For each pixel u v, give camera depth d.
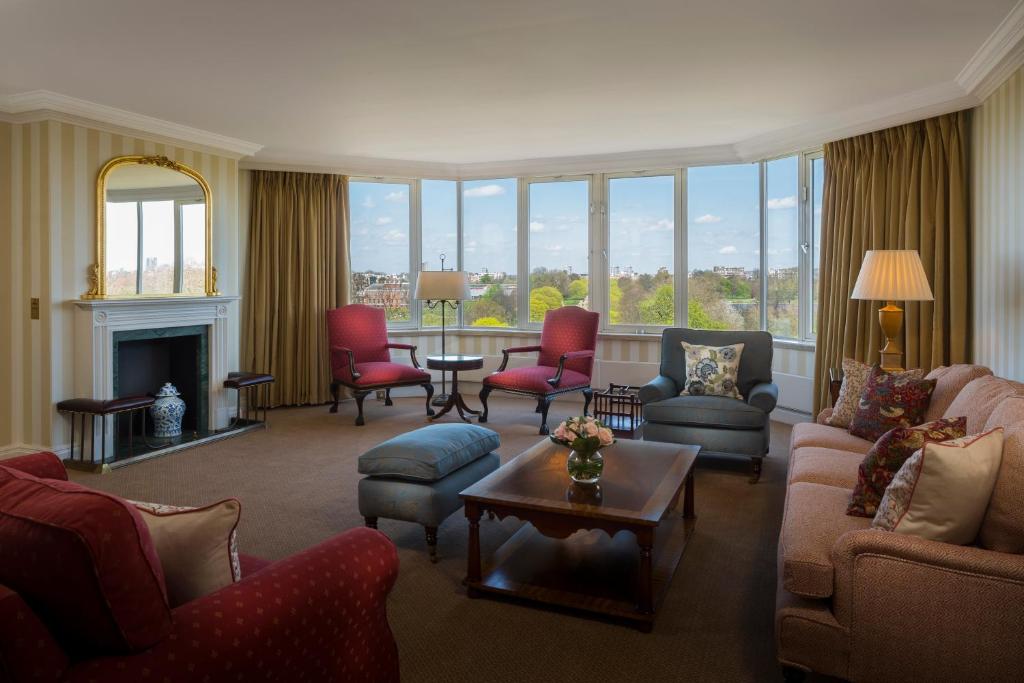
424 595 2.62
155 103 4.40
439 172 6.86
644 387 4.48
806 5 2.93
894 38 3.32
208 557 1.43
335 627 1.55
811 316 5.55
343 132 5.28
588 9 2.95
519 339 6.93
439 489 2.91
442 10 2.94
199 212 5.33
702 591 2.65
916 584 1.71
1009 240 3.58
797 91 4.23
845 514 2.18
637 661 2.16
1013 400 2.15
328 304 6.58
